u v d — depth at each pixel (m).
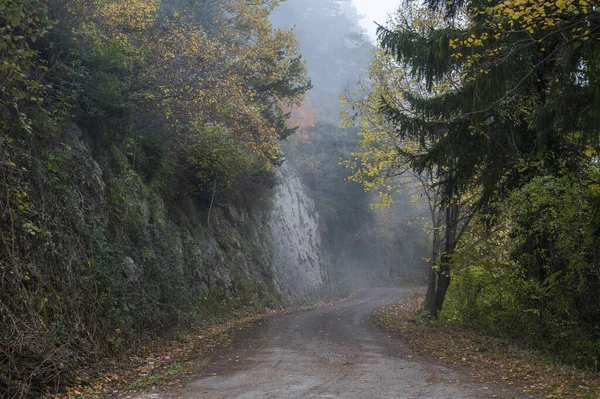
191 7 27.02
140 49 17.02
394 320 22.78
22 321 8.84
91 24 14.59
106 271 13.02
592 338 13.44
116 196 15.90
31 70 12.50
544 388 8.70
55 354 9.17
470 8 14.14
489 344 14.75
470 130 15.03
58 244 11.25
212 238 26.58
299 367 10.65
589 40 10.60
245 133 22.92
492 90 13.29
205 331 17.91
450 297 22.58
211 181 25.91
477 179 15.66
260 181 34.69
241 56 20.45
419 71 15.42
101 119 16.09
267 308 29.77
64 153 12.54
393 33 15.58
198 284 22.08
